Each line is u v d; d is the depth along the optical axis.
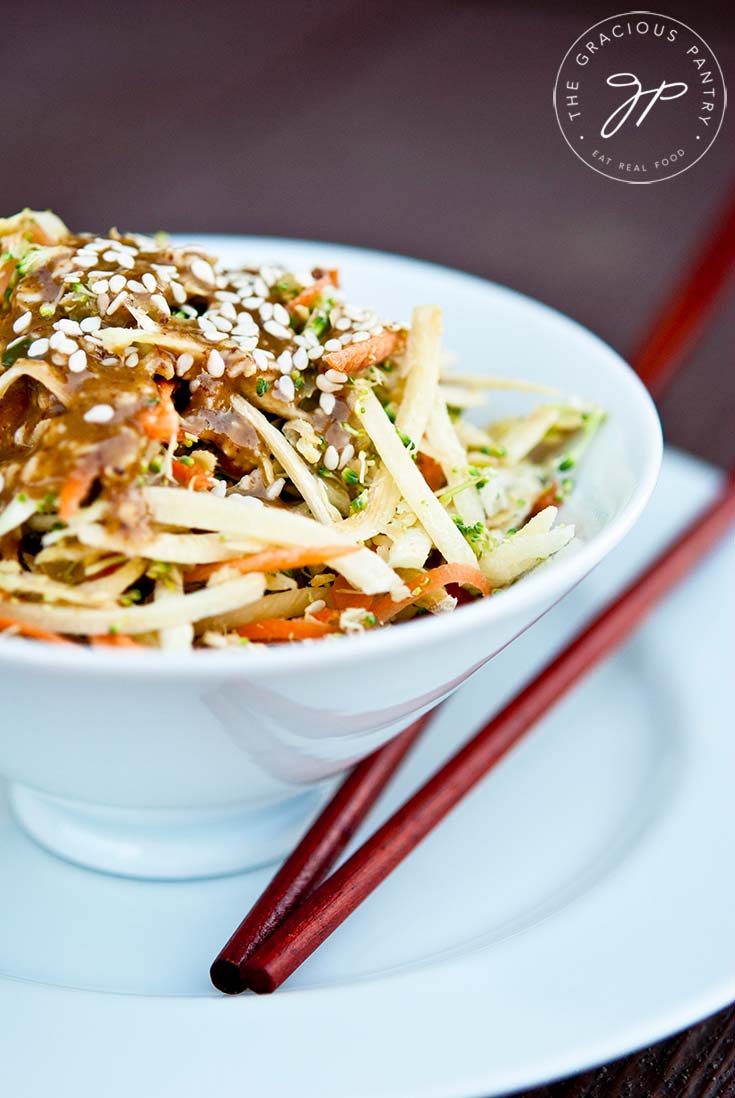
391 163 0.54
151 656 0.21
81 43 0.62
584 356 0.28
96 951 0.24
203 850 0.25
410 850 0.24
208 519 0.23
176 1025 0.22
